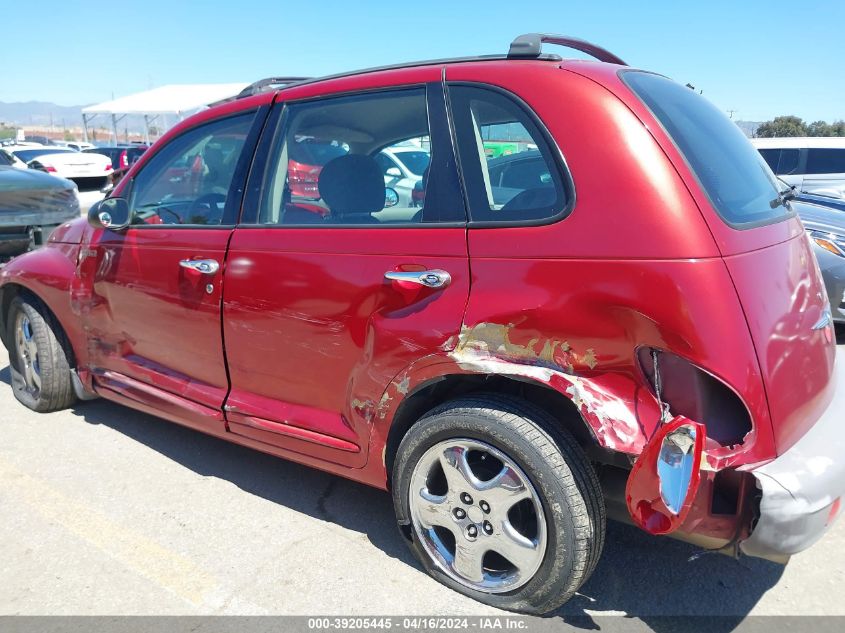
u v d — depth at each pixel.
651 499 1.96
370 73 2.76
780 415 2.06
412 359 2.40
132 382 3.62
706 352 1.97
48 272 3.88
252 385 3.01
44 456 3.68
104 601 2.53
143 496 3.27
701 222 2.04
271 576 2.67
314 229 2.72
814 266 2.56
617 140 2.14
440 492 2.58
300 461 2.93
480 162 2.37
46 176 6.86
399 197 2.56
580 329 2.10
